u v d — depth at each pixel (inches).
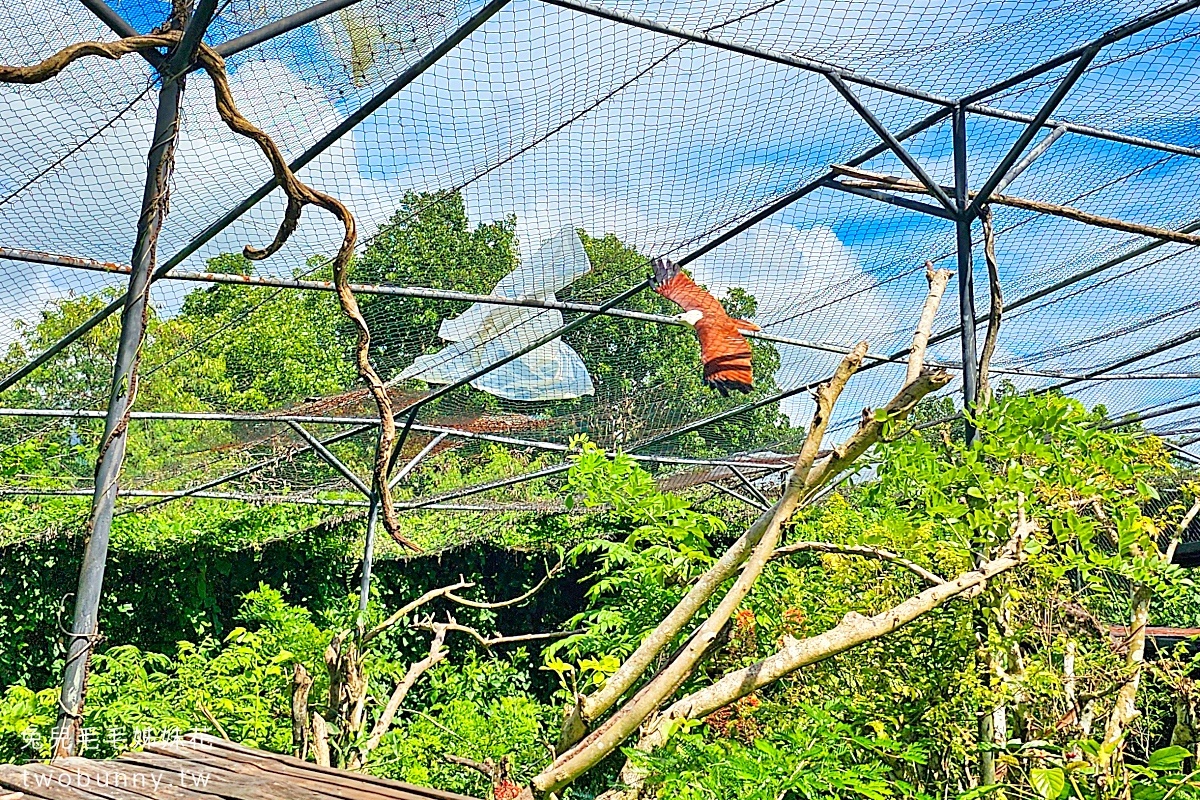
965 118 179.9
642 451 328.2
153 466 325.1
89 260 195.6
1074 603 145.6
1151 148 191.8
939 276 89.7
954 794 138.1
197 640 402.3
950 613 131.9
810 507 163.2
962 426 186.4
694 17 147.6
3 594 373.7
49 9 124.6
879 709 134.9
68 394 279.9
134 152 157.6
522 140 169.8
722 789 86.6
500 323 246.2
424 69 146.8
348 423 303.7
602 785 206.2
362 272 212.5
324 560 434.6
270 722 216.7
